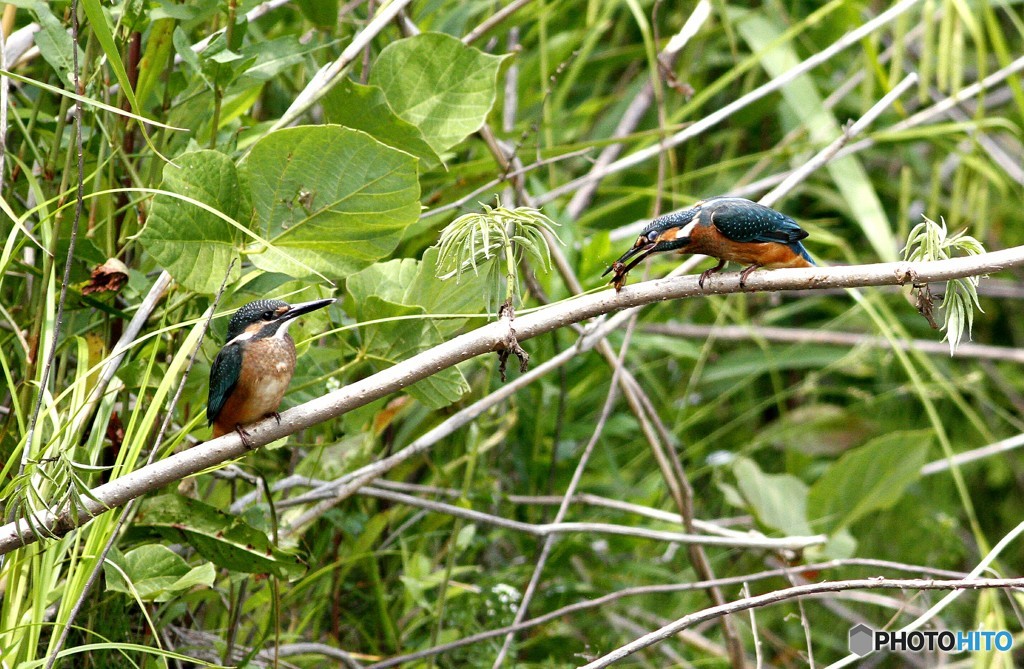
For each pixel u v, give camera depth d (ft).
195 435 23.25
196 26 27.99
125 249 23.07
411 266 24.23
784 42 40.52
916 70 47.57
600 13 43.93
